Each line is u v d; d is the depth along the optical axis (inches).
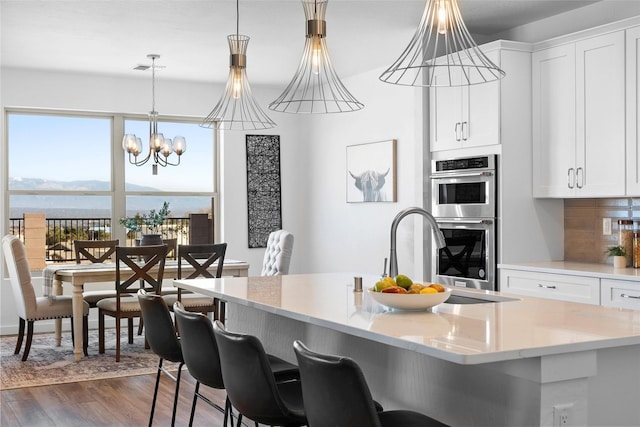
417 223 225.1
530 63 201.3
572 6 197.3
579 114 185.9
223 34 225.9
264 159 328.5
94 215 301.6
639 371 91.8
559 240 207.3
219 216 326.0
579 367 78.9
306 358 79.1
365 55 256.7
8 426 161.0
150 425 146.1
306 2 129.7
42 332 286.2
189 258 235.8
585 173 184.4
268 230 329.4
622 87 173.5
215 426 160.1
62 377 207.3
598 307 109.0
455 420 100.7
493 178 197.5
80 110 293.6
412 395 110.3
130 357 236.5
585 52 183.8
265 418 95.7
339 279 154.1
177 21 209.9
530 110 201.2
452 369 101.2
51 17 204.8
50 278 237.5
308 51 129.2
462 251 209.2
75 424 162.1
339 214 307.9
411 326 90.5
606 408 89.4
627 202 188.2
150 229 301.1
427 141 222.8
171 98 308.8
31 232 289.6
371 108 285.1
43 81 284.0
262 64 273.6
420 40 97.9
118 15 203.3
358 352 123.8
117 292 229.3
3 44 236.8
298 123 337.1
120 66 274.7
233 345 95.3
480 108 201.8
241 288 137.1
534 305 111.2
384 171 276.7
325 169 317.4
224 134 320.5
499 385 91.7
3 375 209.9
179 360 133.4
